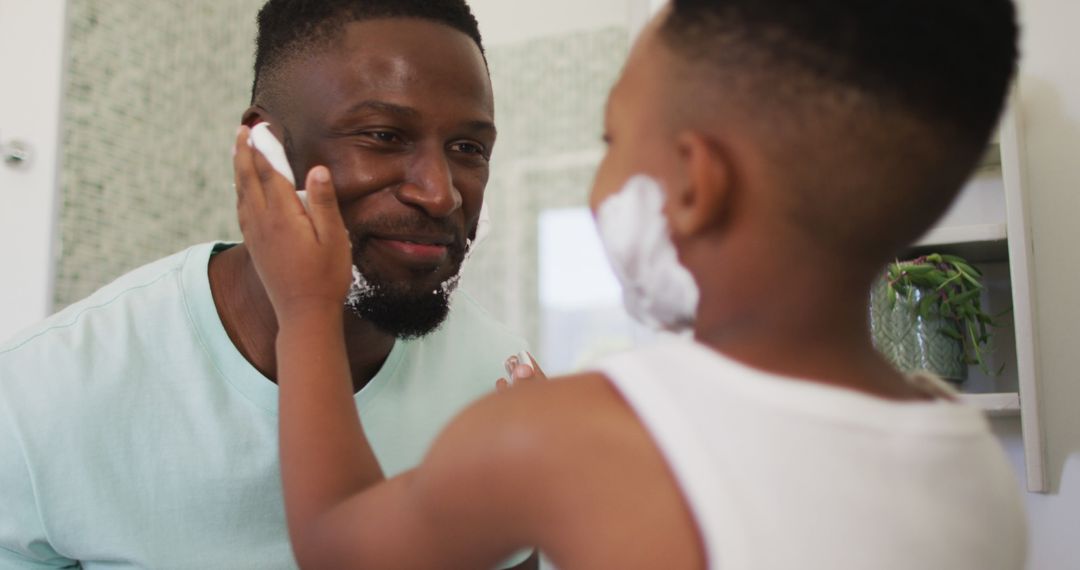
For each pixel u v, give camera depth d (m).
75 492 0.65
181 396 0.68
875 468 0.35
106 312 0.71
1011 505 0.40
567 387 0.38
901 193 0.37
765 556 0.33
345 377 0.49
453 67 0.65
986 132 0.39
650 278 0.41
